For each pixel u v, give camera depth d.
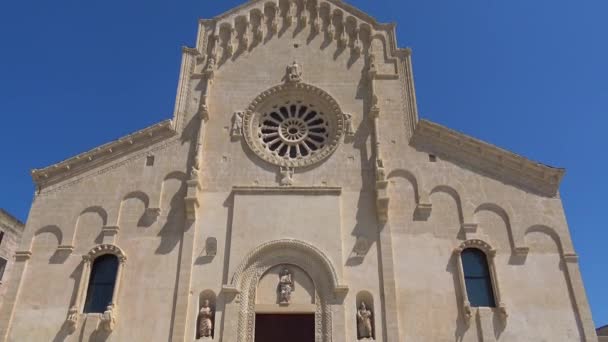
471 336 25.39
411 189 29.44
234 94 32.94
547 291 26.42
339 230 28.02
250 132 31.58
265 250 27.47
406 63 33.69
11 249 44.94
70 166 30.09
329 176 29.95
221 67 33.94
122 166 30.33
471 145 30.23
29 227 28.39
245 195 29.12
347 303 26.19
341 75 33.50
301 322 27.66
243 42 34.84
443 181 29.53
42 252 27.80
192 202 28.50
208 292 26.61
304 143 31.80
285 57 34.28
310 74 33.56
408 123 31.50
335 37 34.97
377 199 28.48
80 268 27.33
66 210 28.95
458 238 27.98
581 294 26.23
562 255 27.36
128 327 25.66
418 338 25.33
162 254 27.59
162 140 31.19
